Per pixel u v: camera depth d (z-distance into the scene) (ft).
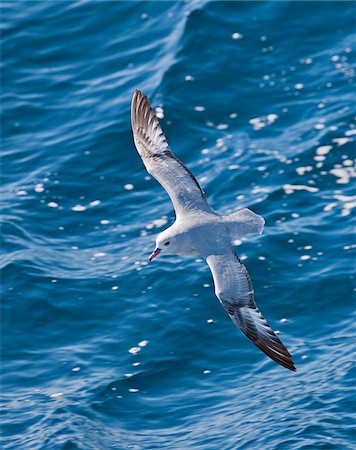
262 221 47.88
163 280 79.61
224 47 105.29
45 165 94.38
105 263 82.43
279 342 46.39
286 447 61.62
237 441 63.31
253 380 69.92
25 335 76.23
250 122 96.53
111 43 109.70
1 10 116.57
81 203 89.76
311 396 66.49
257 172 89.61
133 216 87.66
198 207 49.11
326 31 106.11
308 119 95.55
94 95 102.73
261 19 108.06
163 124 96.78
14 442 65.46
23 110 101.91
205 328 75.10
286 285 78.23
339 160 89.92
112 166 93.66
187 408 67.87
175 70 102.78
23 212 88.58
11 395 70.49
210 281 79.05
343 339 72.59
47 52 109.81
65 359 73.61
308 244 81.51
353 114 94.68
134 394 69.72
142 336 74.90
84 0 115.65
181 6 111.96
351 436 62.18
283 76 101.50
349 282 77.66
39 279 80.69
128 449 64.13
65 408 68.18
